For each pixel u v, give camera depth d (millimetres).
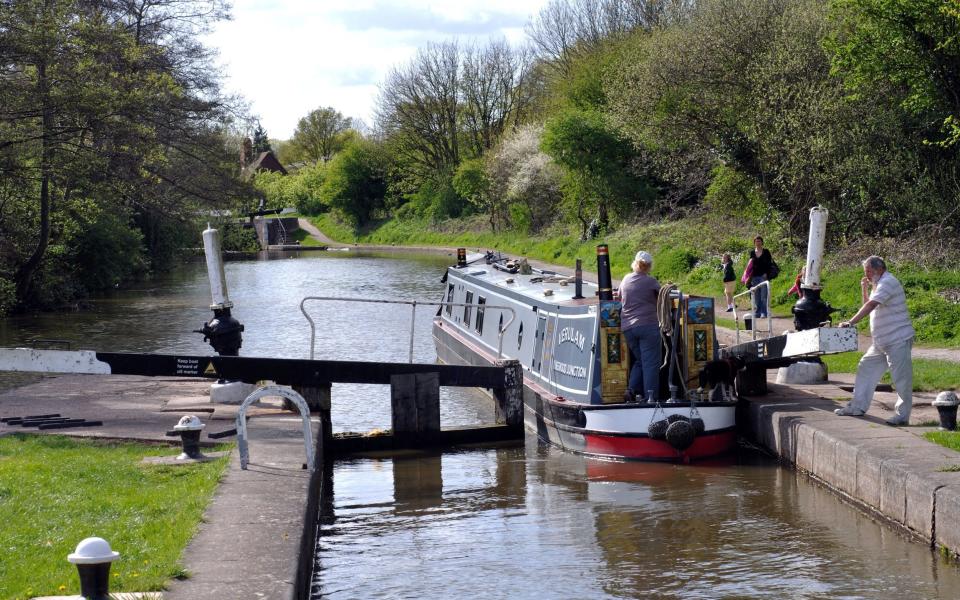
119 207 35094
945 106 25547
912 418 11281
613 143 46812
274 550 6715
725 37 32375
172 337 25531
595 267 39031
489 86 79938
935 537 8359
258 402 13555
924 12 24141
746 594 7855
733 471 11625
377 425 15195
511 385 14086
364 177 87562
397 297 36031
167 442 10758
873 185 26328
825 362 16016
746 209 33781
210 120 36719
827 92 27734
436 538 9531
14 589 5902
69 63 26828
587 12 73000
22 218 32281
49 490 8477
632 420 12234
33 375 18906
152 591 5867
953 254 22438
